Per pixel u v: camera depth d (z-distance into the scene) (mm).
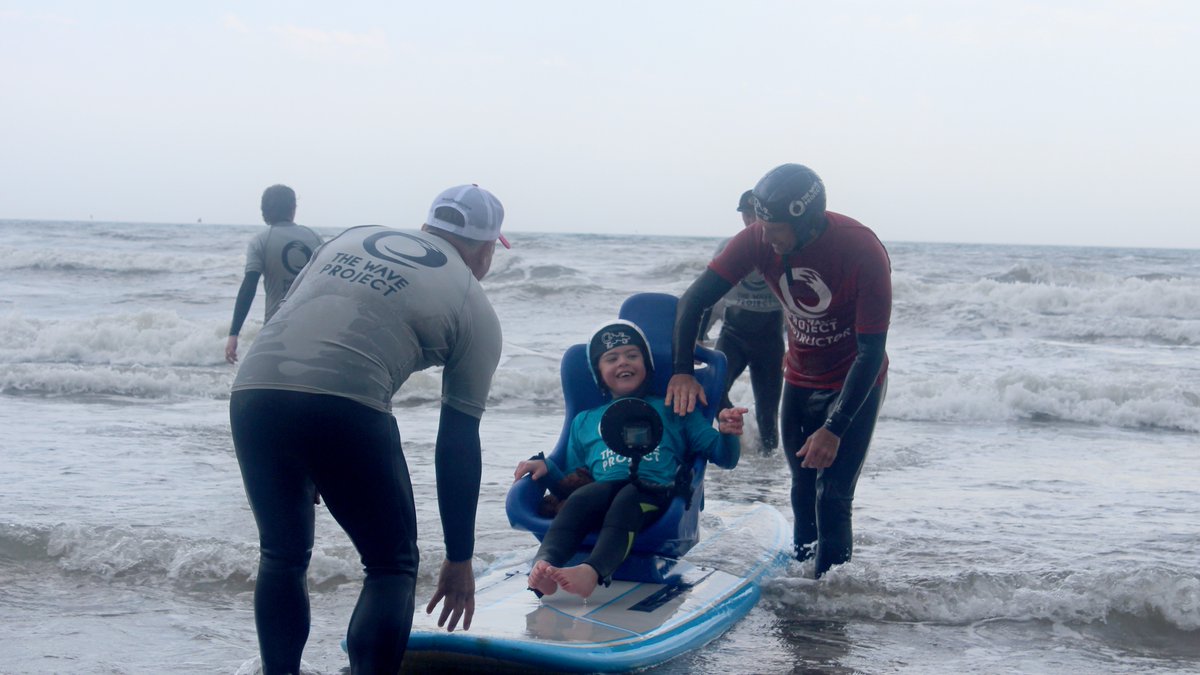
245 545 4652
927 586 4316
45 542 4703
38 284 22719
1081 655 3727
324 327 2699
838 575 4363
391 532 2781
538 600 3920
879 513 5785
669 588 4156
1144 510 5891
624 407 4289
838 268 3922
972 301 18250
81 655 3541
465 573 2887
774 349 7496
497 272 24859
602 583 3783
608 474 4168
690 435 4332
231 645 3656
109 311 17984
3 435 7648
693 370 4348
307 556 2840
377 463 2697
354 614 2771
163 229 69062
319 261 2904
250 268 6332
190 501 5652
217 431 8016
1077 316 18312
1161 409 9406
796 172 3840
